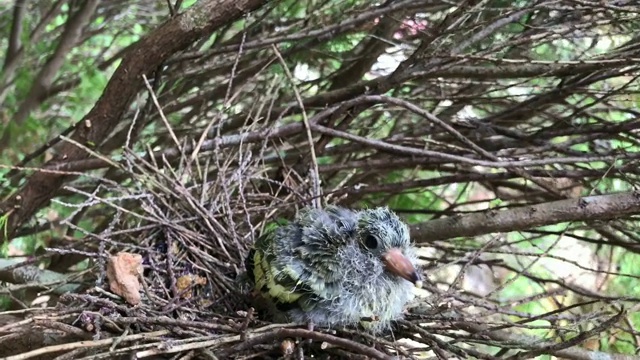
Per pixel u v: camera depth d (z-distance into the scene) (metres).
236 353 0.36
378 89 0.53
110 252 0.44
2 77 0.71
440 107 0.60
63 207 0.64
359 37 0.62
